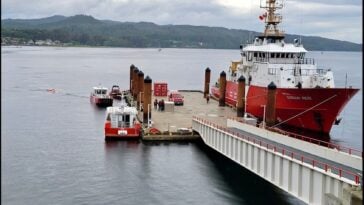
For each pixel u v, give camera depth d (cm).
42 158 5950
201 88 16450
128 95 11912
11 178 5084
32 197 4531
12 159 5869
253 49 8306
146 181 5097
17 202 4391
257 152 4638
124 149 6462
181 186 4956
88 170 5456
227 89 9662
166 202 4509
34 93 13338
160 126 7388
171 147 6588
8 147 6531
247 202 4516
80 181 5050
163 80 19438
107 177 5206
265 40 8412
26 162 5744
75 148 6525
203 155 6178
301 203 4466
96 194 4669
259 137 5303
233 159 5272
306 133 7312
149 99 7512
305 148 4622
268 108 6475
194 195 4703
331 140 7625
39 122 8662
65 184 4938
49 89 14388
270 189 4869
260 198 4616
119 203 4453
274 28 8406
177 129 7131
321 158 4347
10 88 14375
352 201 2958
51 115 9519
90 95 12450
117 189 4828
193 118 7081
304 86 7500
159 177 5241
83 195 4631
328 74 7300
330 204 3291
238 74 9144
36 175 5216
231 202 4519
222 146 5675
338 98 6762
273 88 6419
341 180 3434
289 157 4081
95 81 17812
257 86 7888
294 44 8269
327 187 3612
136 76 10138
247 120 6538
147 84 7475
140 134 7150
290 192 4062
